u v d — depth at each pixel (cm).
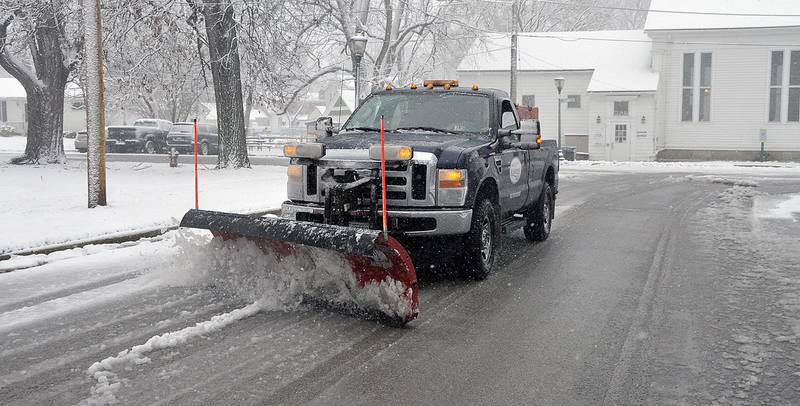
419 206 683
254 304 617
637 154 3806
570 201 1659
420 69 3638
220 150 2297
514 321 598
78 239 925
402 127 825
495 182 783
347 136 770
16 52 2523
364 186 670
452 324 587
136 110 5353
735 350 523
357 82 1977
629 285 739
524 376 468
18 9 2214
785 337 554
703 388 449
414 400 425
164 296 665
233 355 499
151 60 2334
